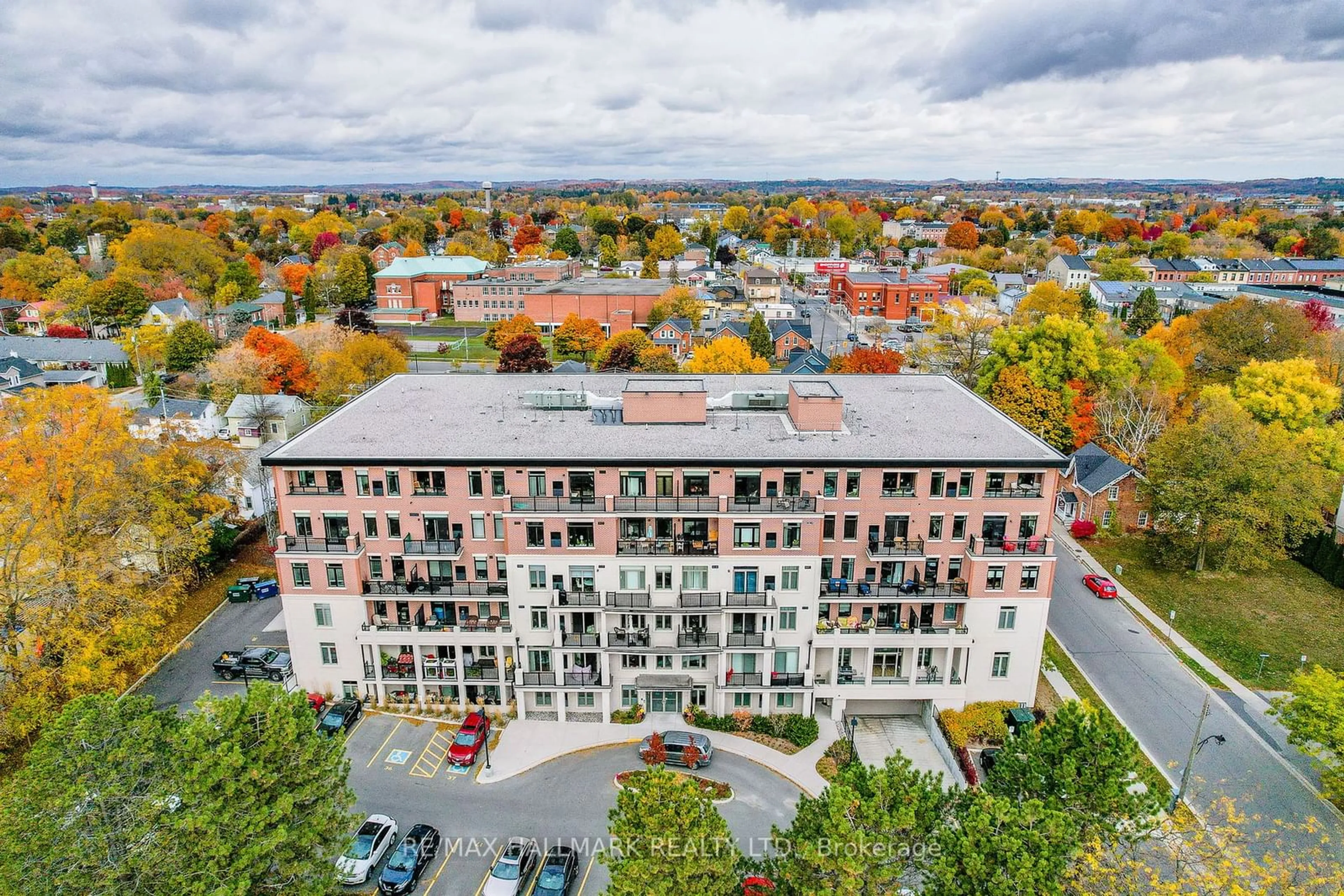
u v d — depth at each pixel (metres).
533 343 124.88
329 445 50.12
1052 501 48.44
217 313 157.62
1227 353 108.75
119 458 61.41
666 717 51.88
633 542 47.91
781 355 142.62
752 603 48.22
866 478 48.19
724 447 49.50
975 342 105.31
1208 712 52.25
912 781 32.50
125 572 57.31
